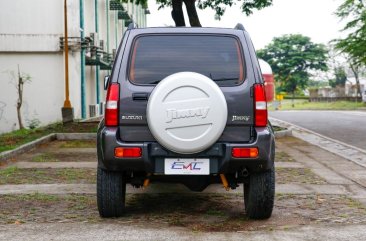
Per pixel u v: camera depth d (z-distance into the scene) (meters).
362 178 9.66
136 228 6.12
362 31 37.88
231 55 6.22
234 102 6.05
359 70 70.56
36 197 7.89
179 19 21.56
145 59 6.20
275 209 7.14
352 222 6.43
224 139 6.05
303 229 6.08
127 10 42.81
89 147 14.72
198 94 5.81
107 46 35.38
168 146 5.84
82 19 26.94
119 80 6.11
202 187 6.45
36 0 25.47
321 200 7.72
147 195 8.16
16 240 5.62
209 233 5.90
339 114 35.16
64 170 10.56
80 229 6.07
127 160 5.96
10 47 25.44
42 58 25.70
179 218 6.66
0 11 25.39
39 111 25.69
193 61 6.21
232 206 7.40
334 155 13.05
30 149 14.19
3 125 25.61
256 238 5.70
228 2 23.38
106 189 6.33
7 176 9.84
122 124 6.06
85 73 28.70
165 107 5.79
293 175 9.98
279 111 43.41
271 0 23.00
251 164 6.01
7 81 25.59
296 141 16.52
